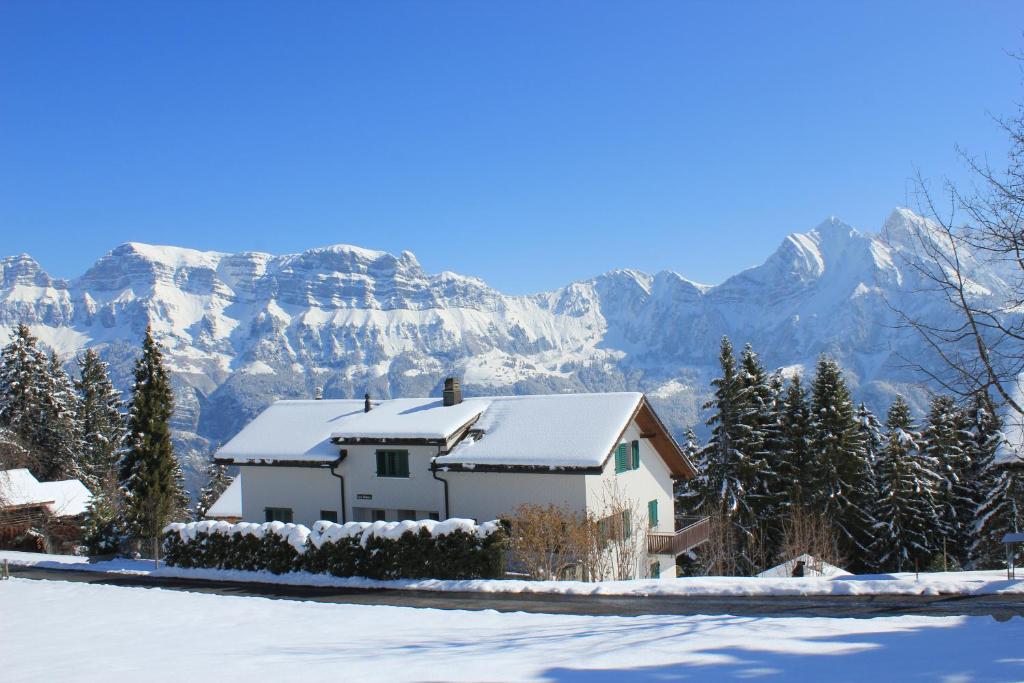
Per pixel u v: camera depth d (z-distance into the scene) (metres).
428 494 29.56
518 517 23.69
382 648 11.34
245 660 10.25
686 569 36.69
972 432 40.19
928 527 42.00
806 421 43.28
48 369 59.59
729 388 41.00
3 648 12.59
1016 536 18.69
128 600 19.17
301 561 24.19
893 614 14.56
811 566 27.17
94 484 58.03
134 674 9.36
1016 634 10.27
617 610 16.47
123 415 67.25
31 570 32.09
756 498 39.38
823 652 9.47
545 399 30.97
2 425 54.22
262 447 33.47
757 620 13.01
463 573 21.36
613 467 28.31
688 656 9.50
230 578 25.08
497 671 8.87
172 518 39.94
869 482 44.06
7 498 45.00
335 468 31.39
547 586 19.56
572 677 8.37
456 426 29.67
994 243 13.56
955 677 7.53
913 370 15.12
